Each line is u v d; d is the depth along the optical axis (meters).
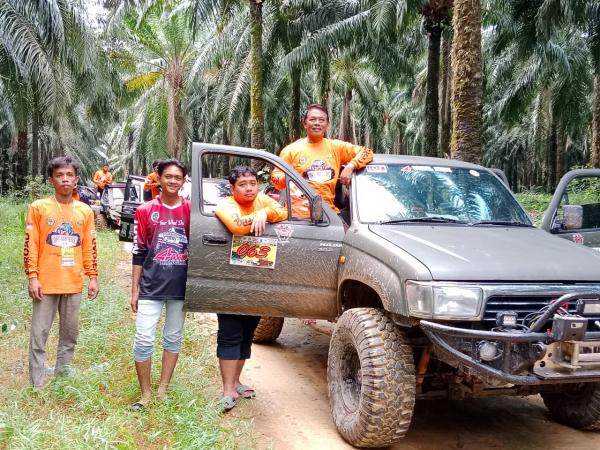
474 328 3.64
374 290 4.23
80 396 4.32
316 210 4.53
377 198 4.87
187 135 35.69
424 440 4.30
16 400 4.22
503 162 55.41
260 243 4.46
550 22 15.21
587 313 3.54
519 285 3.70
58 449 3.47
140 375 4.40
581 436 4.41
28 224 4.49
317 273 4.56
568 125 26.31
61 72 16.08
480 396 4.19
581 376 3.53
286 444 4.12
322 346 6.64
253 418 4.47
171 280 4.41
